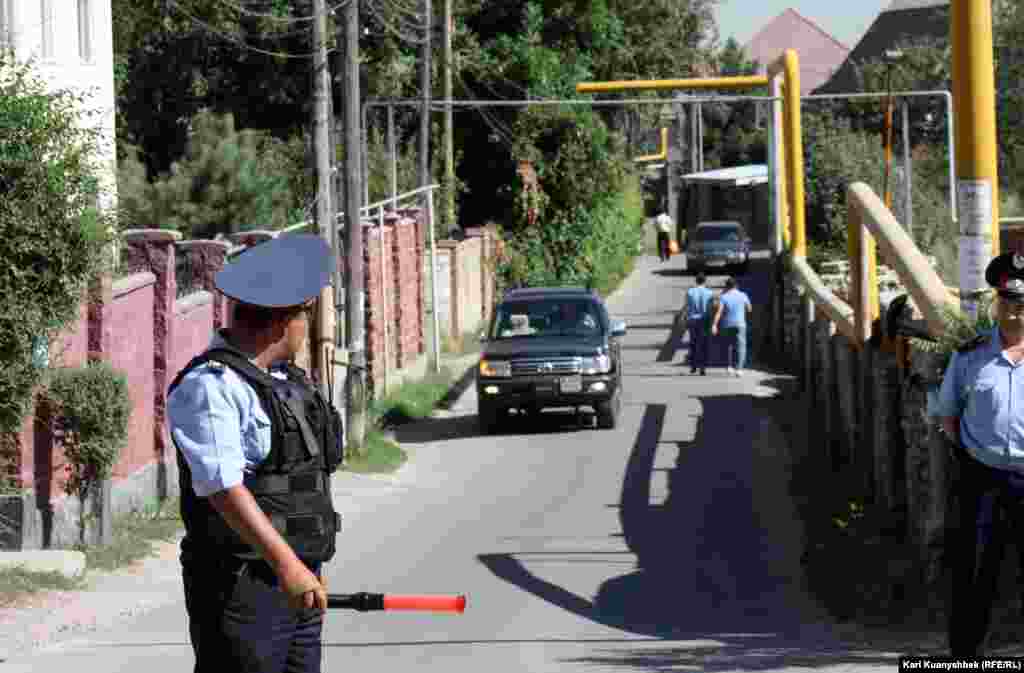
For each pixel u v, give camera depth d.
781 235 71.50
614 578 27.42
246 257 10.76
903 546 25.06
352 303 44.31
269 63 91.88
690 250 119.06
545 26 104.81
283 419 10.41
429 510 36.34
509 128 99.44
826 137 104.94
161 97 92.44
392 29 81.88
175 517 32.59
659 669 18.11
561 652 20.19
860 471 33.09
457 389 63.06
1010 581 19.16
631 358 71.00
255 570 10.34
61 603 23.84
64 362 28.58
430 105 68.19
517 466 43.41
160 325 34.47
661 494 37.69
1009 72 97.12
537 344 50.06
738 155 197.75
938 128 137.38
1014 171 97.62
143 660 19.33
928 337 25.72
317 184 42.41
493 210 101.81
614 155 105.19
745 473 40.31
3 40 32.06
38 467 27.33
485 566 28.64
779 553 29.62
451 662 19.39
